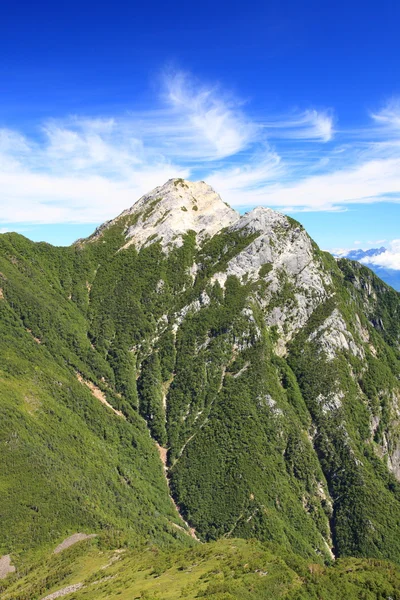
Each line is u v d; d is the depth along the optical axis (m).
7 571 112.81
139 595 78.94
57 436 161.38
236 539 107.50
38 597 97.25
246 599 70.25
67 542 124.06
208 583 78.12
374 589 77.00
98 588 91.31
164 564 96.69
